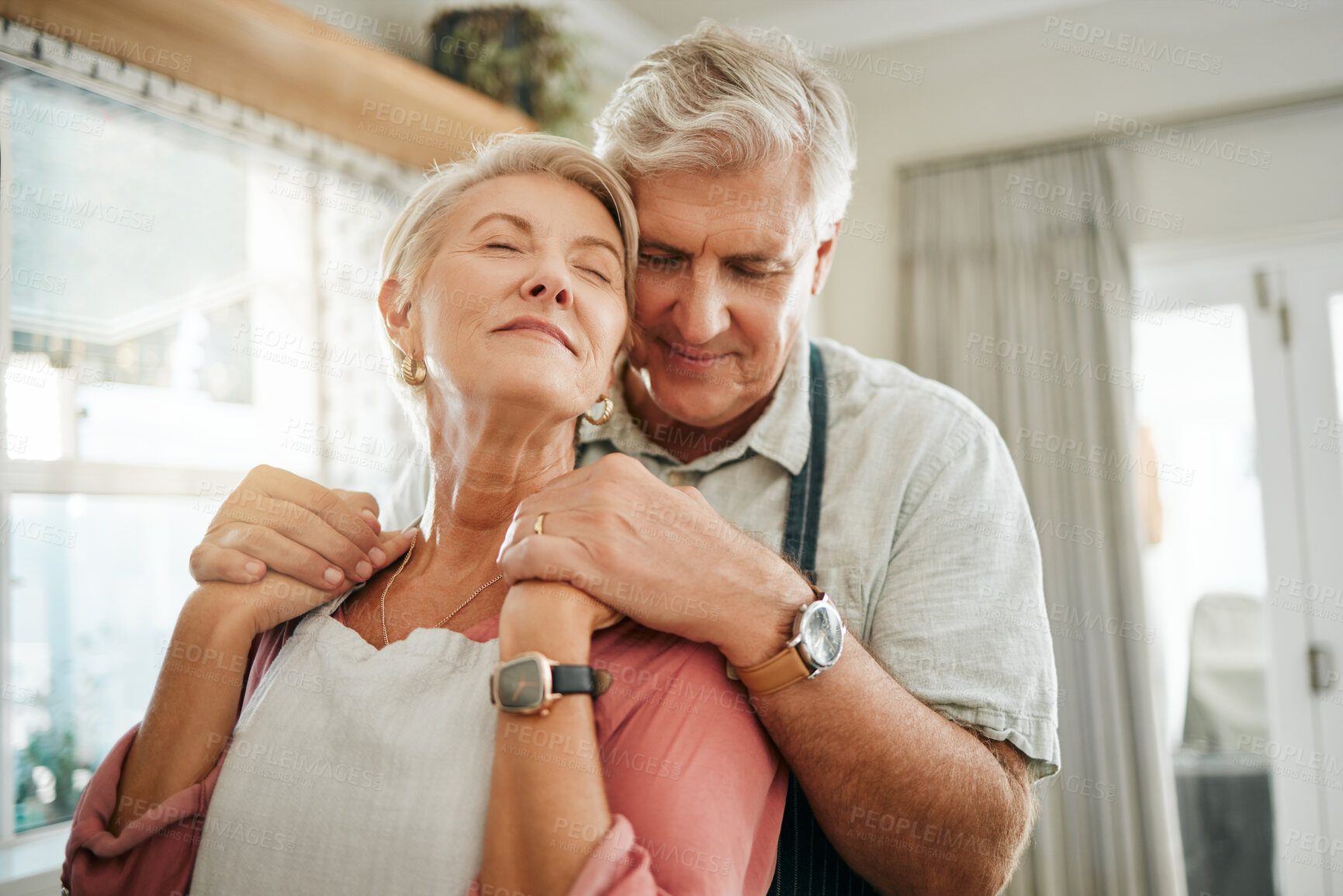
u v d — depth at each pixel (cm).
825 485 96
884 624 87
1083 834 279
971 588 86
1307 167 283
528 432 72
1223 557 296
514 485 76
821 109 91
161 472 222
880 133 348
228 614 76
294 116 236
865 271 350
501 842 57
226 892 65
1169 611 301
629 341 93
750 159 84
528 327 70
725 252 86
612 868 53
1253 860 282
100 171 214
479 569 77
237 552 77
